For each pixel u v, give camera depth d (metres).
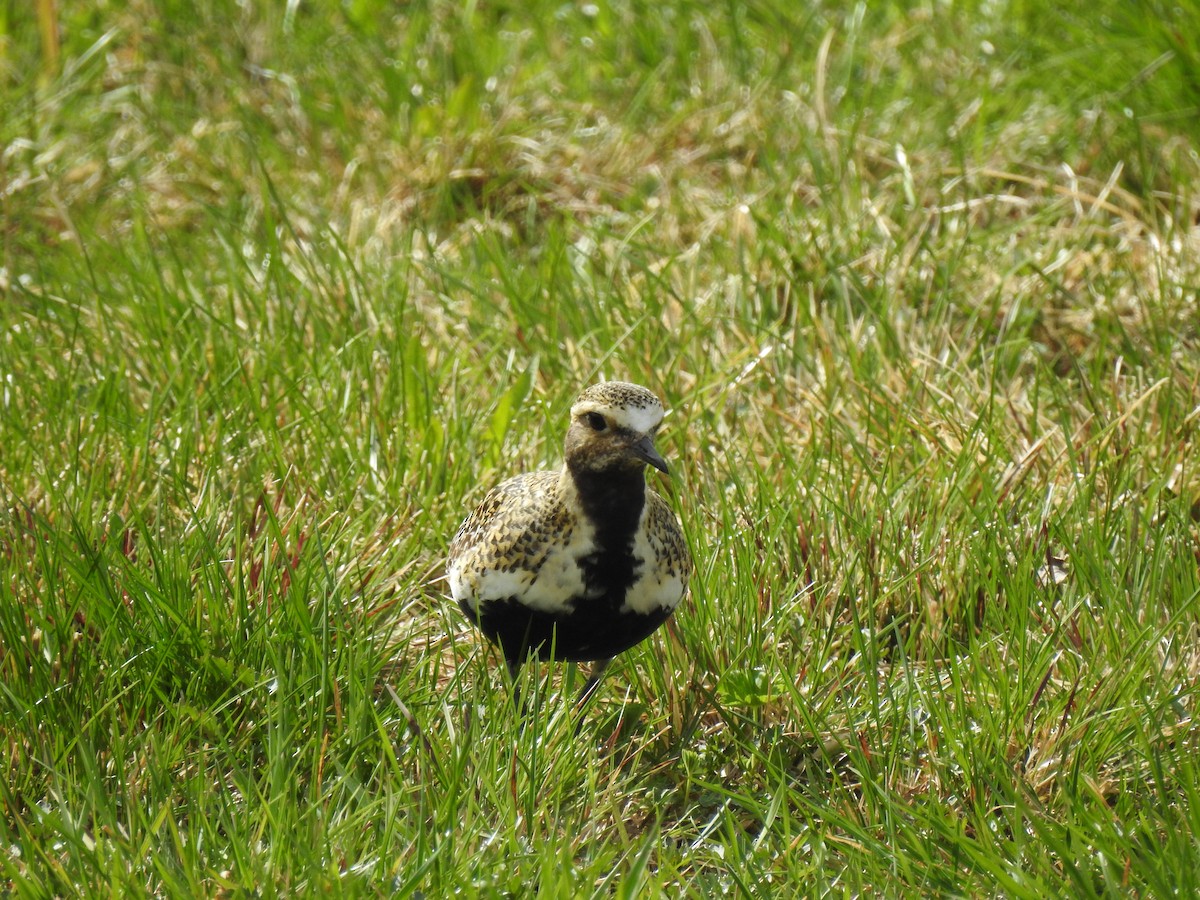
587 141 16.30
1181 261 13.50
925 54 17.14
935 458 10.77
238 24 18.38
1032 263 12.95
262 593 8.73
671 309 13.22
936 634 9.34
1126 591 9.26
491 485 10.90
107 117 17.14
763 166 15.66
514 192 15.74
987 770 7.91
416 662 9.09
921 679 8.88
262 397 11.52
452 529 10.34
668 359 12.52
